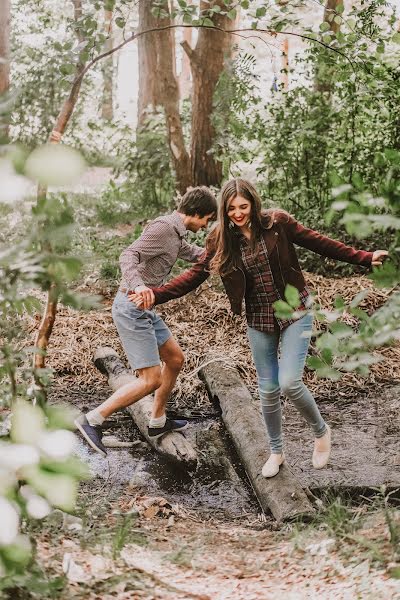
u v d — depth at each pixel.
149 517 4.48
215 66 10.61
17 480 0.94
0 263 1.27
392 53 9.30
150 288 4.94
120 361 6.85
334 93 9.72
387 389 6.54
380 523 3.68
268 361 4.55
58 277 1.41
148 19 10.90
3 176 0.82
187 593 3.00
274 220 4.28
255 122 10.02
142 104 14.96
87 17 5.20
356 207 1.76
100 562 3.16
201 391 6.61
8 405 2.96
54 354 7.09
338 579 3.12
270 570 3.45
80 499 4.25
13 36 9.43
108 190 11.91
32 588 2.02
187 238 9.35
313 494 4.67
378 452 5.35
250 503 4.84
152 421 5.53
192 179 11.18
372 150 9.15
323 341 1.95
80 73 4.79
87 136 11.33
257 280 4.34
